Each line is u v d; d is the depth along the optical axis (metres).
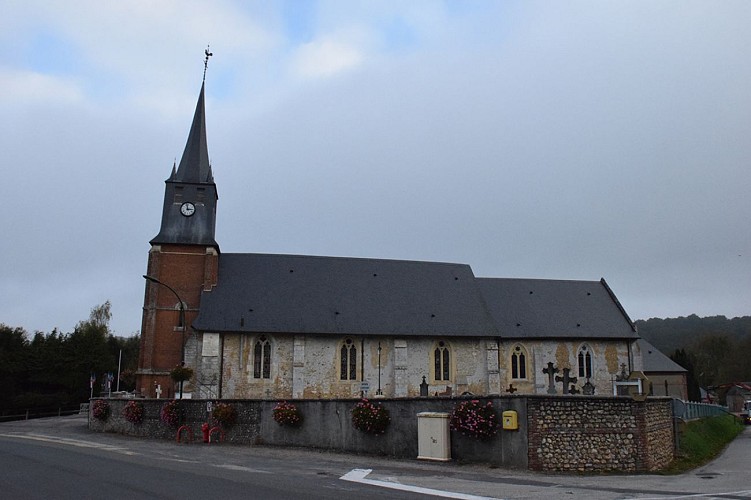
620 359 52.44
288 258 50.84
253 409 26.98
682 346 128.38
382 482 15.69
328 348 45.44
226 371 43.47
